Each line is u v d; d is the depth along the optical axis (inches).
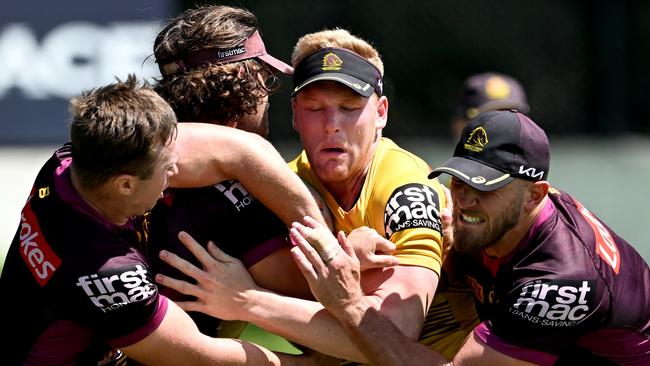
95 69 1513.3
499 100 980.6
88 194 458.6
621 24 1879.9
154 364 475.2
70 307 461.1
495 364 501.4
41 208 473.7
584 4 1895.9
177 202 498.6
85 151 445.1
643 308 515.5
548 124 1892.2
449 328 578.2
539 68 1894.7
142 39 1512.1
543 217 510.3
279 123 1729.8
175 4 1600.6
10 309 481.7
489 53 1891.0
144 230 503.5
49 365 478.0
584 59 1895.9
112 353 507.8
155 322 464.4
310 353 530.9
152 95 454.9
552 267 498.0
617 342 514.3
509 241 512.1
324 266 492.7
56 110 1513.3
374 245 507.5
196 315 513.0
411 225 519.5
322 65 521.3
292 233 493.4
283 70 532.4
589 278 496.1
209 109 511.8
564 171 1600.6
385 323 501.7
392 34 1860.2
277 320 495.5
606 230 539.2
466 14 1879.9
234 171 493.4
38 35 1514.5
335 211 547.2
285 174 497.7
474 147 507.8
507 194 498.6
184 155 486.0
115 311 457.1
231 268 494.3
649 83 1886.1
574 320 494.6
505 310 500.4
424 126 1852.9
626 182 1519.4
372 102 530.6
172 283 490.6
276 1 1795.0
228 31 512.7
